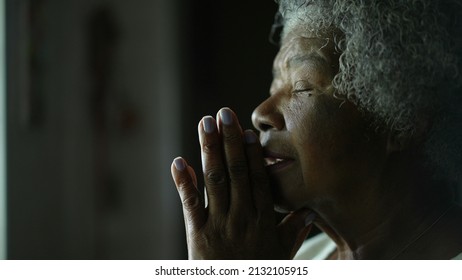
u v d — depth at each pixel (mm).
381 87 820
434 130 855
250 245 874
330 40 853
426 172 882
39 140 2861
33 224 2811
